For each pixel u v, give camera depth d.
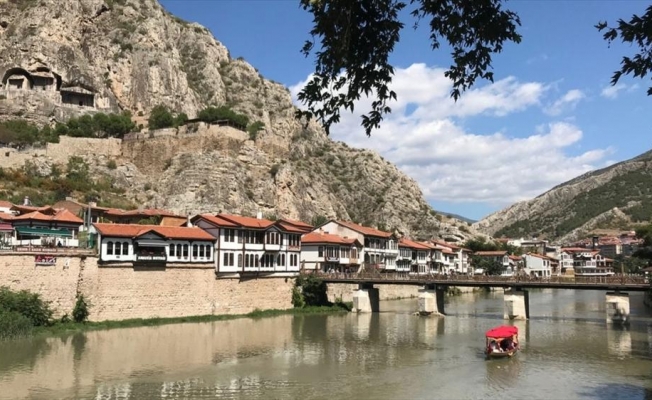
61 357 48.75
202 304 75.56
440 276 88.50
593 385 41.44
